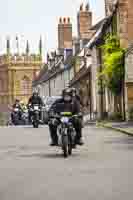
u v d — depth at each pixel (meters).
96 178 13.77
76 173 14.82
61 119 19.44
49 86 104.69
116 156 19.19
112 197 10.98
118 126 39.25
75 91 20.52
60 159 18.62
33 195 11.44
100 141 26.56
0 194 11.69
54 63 102.56
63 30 94.00
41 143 26.19
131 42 50.47
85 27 78.50
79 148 22.77
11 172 15.39
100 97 61.78
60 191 11.89
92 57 65.94
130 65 47.72
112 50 49.31
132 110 47.69
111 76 48.53
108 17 56.16
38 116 42.94
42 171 15.44
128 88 47.78
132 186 12.34
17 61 140.25
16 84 140.00
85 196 11.19
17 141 27.73
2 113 81.12
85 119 61.38
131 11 51.00
